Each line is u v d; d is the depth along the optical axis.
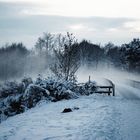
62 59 24.84
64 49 24.95
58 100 19.66
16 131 11.14
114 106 16.03
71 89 21.89
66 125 11.45
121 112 14.06
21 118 14.00
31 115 14.37
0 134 10.96
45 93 19.69
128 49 79.50
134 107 15.81
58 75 24.73
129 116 13.04
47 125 11.65
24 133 10.66
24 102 19.59
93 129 10.61
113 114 13.45
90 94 23.11
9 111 19.92
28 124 12.18
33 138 9.89
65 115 13.56
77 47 25.33
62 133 10.25
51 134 10.21
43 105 17.94
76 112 14.18
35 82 21.20
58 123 11.90
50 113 14.45
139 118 12.62
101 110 14.59
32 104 19.02
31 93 19.62
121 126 11.09
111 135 9.80
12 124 12.82
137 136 9.71
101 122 11.72
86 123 11.62
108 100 18.81
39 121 12.60
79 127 11.00
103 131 10.31
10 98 21.20
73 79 24.42
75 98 20.11
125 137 9.59
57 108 15.86
